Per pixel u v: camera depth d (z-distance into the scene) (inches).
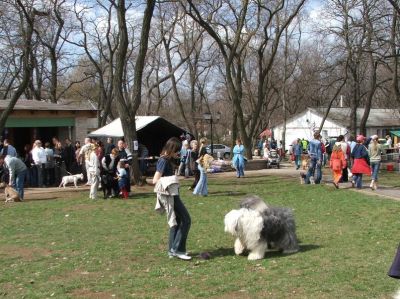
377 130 2484.0
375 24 1187.3
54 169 869.2
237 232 333.1
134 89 821.2
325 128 2481.5
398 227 428.5
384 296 248.5
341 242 377.7
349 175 831.1
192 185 754.2
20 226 484.1
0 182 826.2
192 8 1073.5
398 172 1112.2
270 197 655.1
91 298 261.3
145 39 824.3
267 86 2001.7
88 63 1974.7
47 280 298.5
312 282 274.1
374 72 1364.4
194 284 280.1
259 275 293.1
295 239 350.9
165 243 394.0
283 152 1975.9
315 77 1829.5
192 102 1921.8
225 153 2021.4
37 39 1339.8
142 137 1205.7
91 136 1133.1
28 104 1065.5
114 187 672.4
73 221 505.0
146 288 275.1
